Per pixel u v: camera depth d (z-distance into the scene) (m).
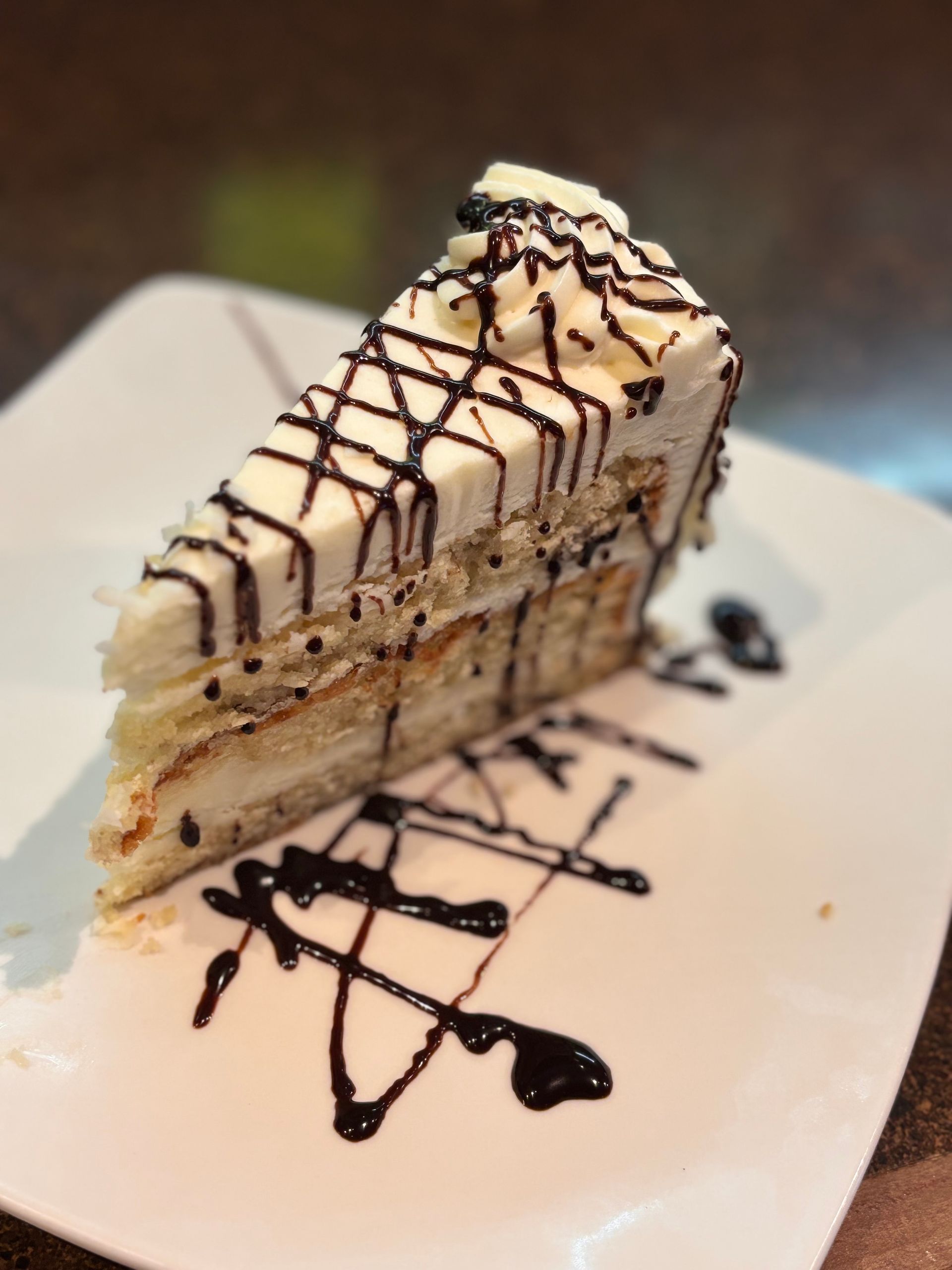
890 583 0.26
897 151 0.43
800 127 0.44
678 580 0.27
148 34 0.45
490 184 0.23
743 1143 0.18
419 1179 0.17
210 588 0.18
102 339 0.29
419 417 0.19
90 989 0.19
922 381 0.35
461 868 0.21
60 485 0.27
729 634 0.26
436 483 0.19
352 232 0.38
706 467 0.23
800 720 0.24
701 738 0.24
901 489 0.32
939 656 0.25
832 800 0.23
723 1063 0.19
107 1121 0.17
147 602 0.17
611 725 0.24
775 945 0.20
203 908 0.21
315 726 0.21
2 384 0.32
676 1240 0.17
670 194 0.41
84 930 0.20
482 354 0.20
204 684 0.19
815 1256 0.16
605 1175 0.17
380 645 0.21
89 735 0.23
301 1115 0.18
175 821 0.20
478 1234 0.17
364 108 0.43
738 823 0.22
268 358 0.30
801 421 0.34
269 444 0.19
